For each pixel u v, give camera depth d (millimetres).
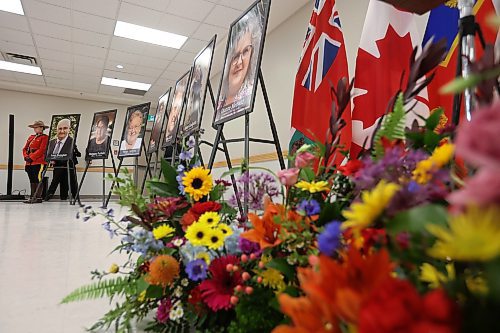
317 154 897
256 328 722
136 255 2031
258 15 2135
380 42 1561
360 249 443
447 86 301
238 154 5883
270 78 5023
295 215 719
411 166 516
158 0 4570
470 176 452
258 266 762
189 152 1285
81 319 1147
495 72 297
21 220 3852
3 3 4828
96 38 5742
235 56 2293
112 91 8695
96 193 9227
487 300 293
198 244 877
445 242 311
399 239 389
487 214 252
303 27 4461
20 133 8719
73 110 9281
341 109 818
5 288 1459
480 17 1232
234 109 2104
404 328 255
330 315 352
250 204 919
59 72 7418
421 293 363
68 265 1860
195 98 3105
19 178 8641
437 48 591
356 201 556
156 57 6469
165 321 949
